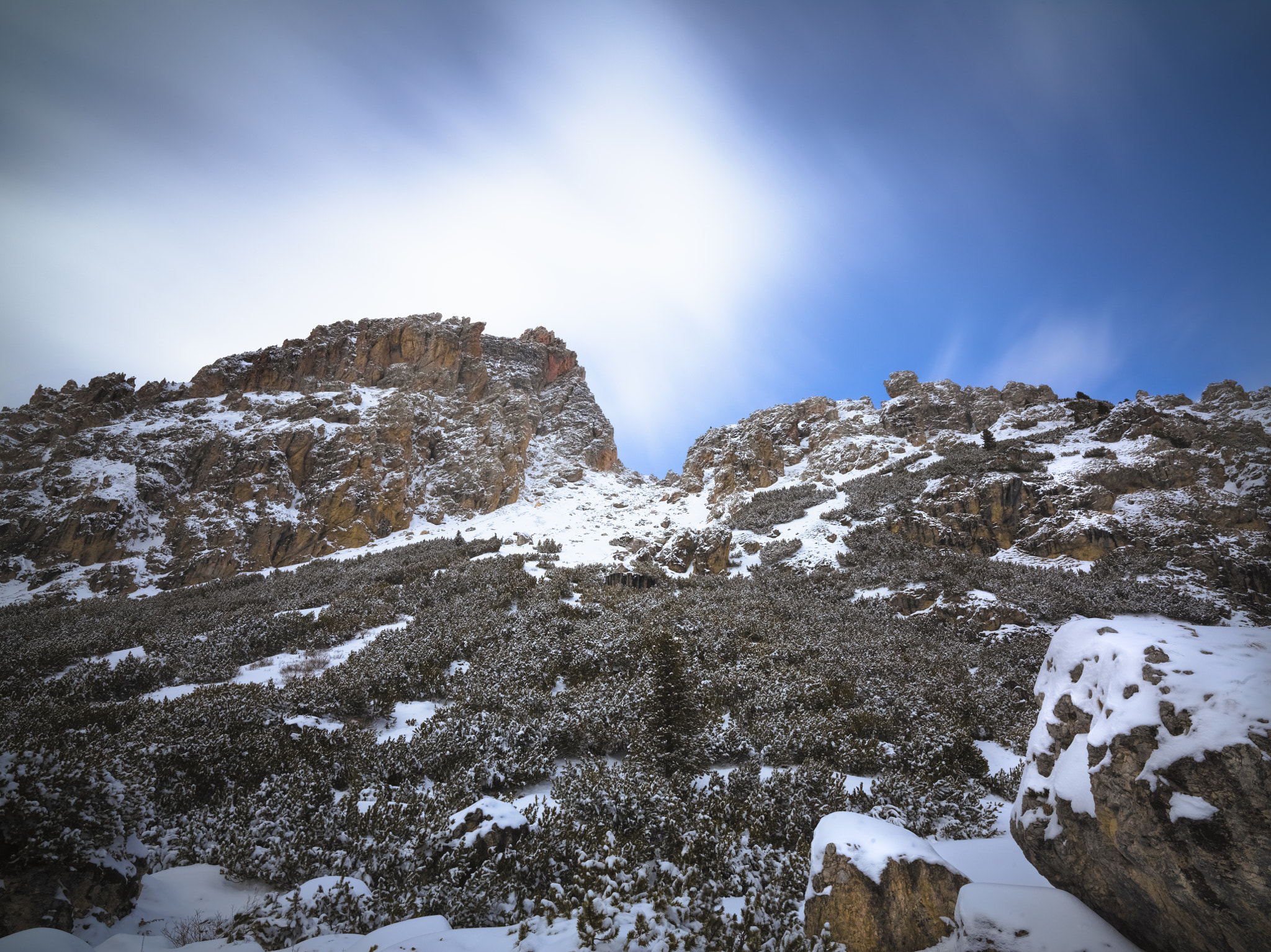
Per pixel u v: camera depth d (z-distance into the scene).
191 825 8.82
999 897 4.78
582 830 8.65
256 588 31.44
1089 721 5.30
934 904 4.98
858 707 15.55
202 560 37.25
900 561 30.23
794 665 18.64
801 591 28.62
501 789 11.06
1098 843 4.70
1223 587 25.31
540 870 7.65
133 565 36.94
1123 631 5.41
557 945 5.64
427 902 6.84
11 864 6.04
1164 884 4.11
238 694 14.39
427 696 16.34
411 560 34.12
